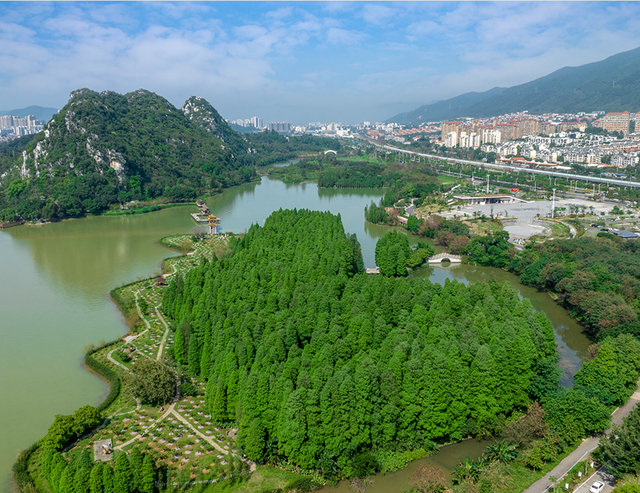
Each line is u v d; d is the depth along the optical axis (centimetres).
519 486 12169
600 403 14125
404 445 13862
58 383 18112
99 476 11600
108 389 17750
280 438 12950
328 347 15750
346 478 12925
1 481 13125
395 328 18562
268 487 12425
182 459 13375
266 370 14525
